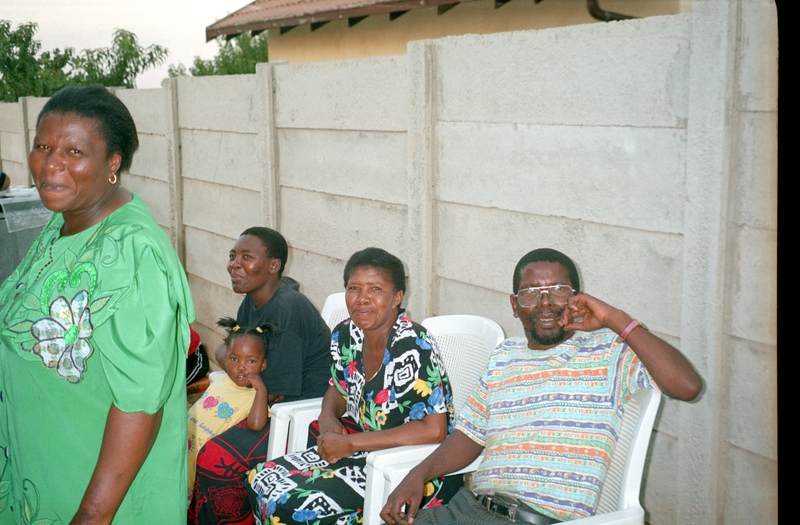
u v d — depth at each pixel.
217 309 5.66
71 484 1.57
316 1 7.37
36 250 1.70
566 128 2.70
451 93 3.21
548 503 2.16
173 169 5.97
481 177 3.11
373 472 2.38
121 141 1.61
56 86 13.14
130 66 13.96
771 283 2.11
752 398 2.20
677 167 2.33
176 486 1.69
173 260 1.60
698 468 2.35
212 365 5.75
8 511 1.71
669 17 2.30
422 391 2.51
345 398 2.91
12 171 10.47
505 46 2.90
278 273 3.38
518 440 2.27
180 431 1.68
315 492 2.50
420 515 2.27
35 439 1.56
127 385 1.47
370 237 3.86
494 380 2.43
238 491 2.97
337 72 3.91
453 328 2.97
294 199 4.52
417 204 3.43
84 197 1.56
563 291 2.31
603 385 2.21
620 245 2.57
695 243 2.27
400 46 6.84
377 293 2.57
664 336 2.45
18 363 1.55
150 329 1.50
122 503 1.60
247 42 15.20
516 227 2.98
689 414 2.36
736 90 2.13
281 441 2.93
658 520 2.56
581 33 2.59
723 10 2.11
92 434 1.55
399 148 3.56
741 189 2.16
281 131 4.54
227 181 5.23
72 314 1.49
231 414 3.16
